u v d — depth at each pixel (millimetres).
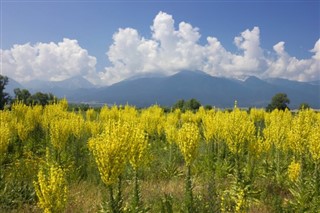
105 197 10188
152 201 10625
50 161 13469
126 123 8469
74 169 13875
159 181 14180
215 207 8406
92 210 10109
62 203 7477
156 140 23984
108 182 7699
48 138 20391
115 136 7641
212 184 9547
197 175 14727
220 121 16688
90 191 11859
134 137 9180
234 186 11258
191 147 10562
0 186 10961
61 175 7574
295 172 12258
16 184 11289
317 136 10992
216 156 16844
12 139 19172
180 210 9438
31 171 13062
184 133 10758
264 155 16109
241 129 11961
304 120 12508
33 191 11062
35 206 10141
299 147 12039
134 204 9375
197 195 10367
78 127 17516
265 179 13414
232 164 14844
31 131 22891
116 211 8234
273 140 14352
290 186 12469
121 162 7684
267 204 10797
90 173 13945
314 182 11031
